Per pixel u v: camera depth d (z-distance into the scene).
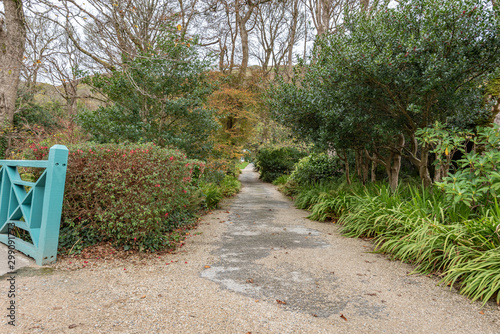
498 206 3.67
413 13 5.35
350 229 5.36
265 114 20.28
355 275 3.27
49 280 2.80
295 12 19.14
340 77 5.79
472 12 4.38
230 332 2.05
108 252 3.71
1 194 4.01
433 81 4.62
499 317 2.34
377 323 2.23
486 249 3.04
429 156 8.84
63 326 2.01
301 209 8.49
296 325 2.18
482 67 4.82
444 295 2.75
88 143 4.23
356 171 9.51
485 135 4.07
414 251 3.48
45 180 3.36
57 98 16.61
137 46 8.82
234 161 17.20
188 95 7.88
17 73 10.57
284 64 21.44
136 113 7.56
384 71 5.05
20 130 13.00
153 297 2.57
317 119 7.16
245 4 17.19
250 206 9.16
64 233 3.85
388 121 6.07
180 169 4.55
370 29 5.43
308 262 3.71
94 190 3.72
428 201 4.45
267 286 2.93
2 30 9.62
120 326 2.06
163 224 4.79
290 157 20.12
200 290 2.78
